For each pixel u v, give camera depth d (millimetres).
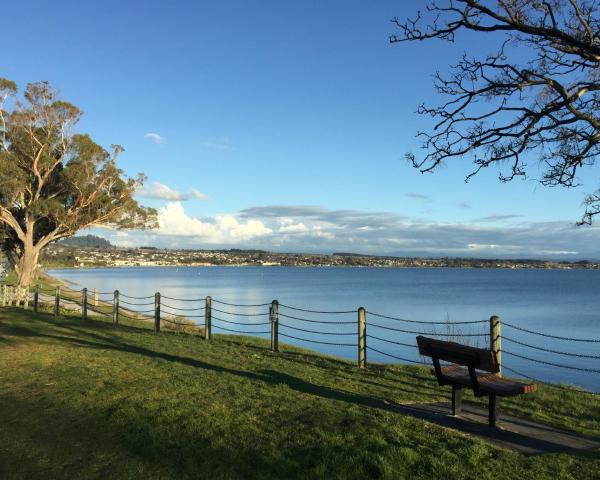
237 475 4961
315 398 7852
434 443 5742
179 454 5473
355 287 85000
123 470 5082
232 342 14609
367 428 6199
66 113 35406
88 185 36438
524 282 116000
